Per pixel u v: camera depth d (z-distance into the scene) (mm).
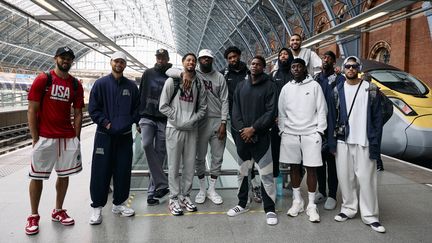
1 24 35500
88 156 7027
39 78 3340
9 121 13156
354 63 3666
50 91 3369
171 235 3365
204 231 3473
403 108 7141
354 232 3492
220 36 33812
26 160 6656
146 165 5094
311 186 3896
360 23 9016
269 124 3719
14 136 12289
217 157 4371
